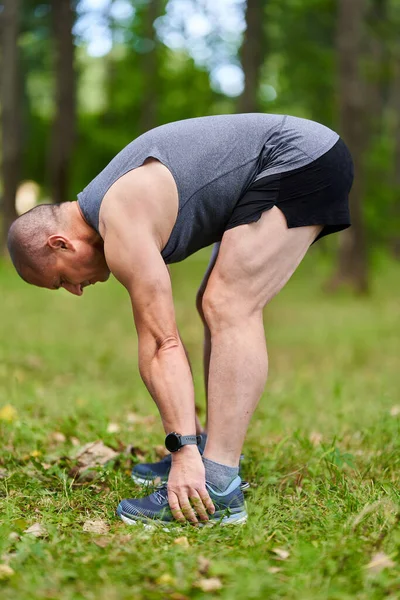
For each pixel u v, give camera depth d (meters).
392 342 14.00
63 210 4.38
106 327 14.03
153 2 30.95
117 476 4.78
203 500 4.06
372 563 3.35
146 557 3.47
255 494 4.40
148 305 4.07
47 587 3.13
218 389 4.15
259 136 4.21
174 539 3.83
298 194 4.15
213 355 4.17
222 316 4.15
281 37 30.41
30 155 42.25
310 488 4.53
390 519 3.83
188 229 4.20
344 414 6.90
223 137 4.20
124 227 4.07
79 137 36.12
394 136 38.72
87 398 7.52
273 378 10.33
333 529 3.83
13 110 25.88
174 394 4.05
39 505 4.32
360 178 23.05
